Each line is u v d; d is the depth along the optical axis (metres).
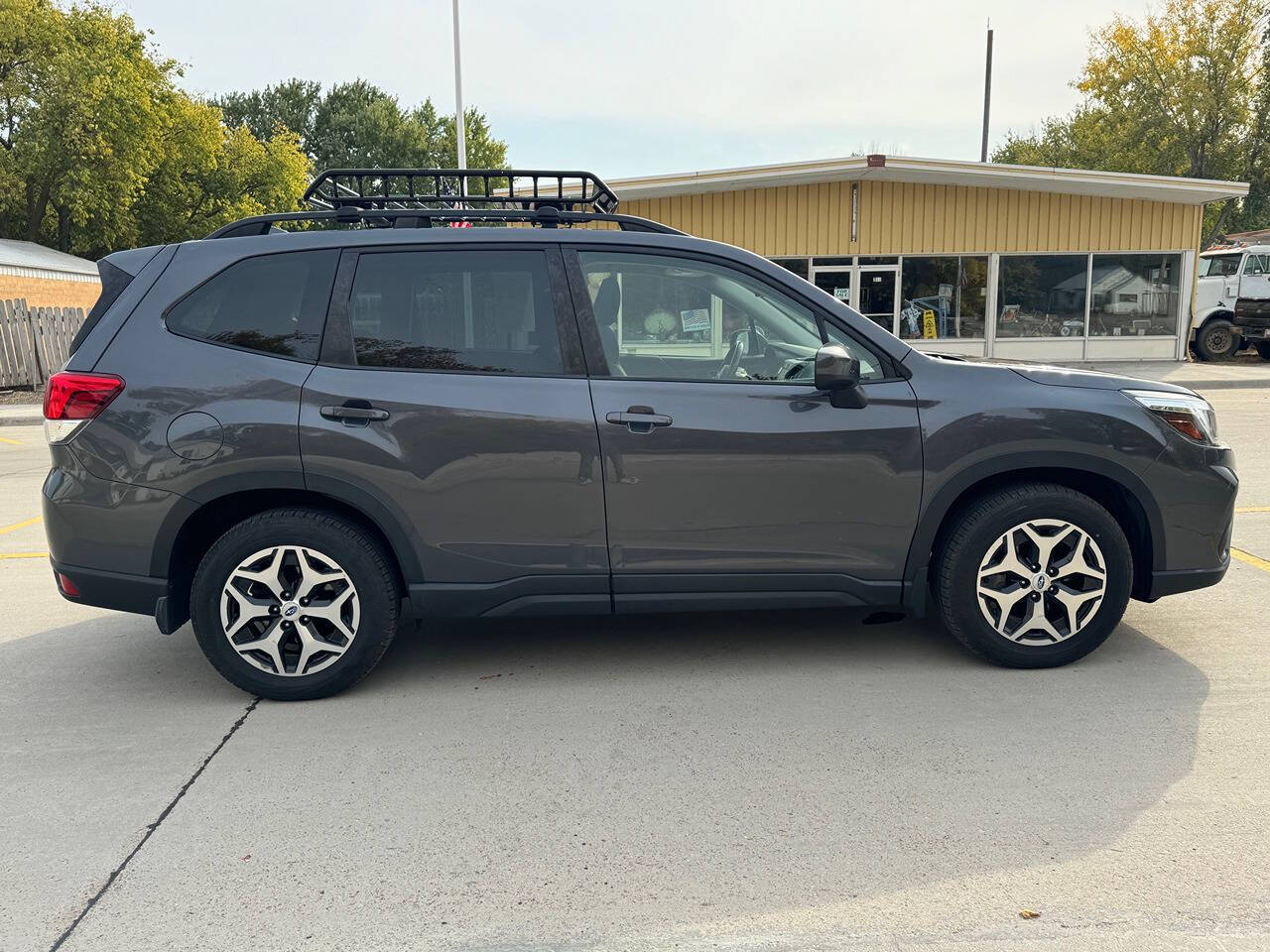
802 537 3.67
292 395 3.54
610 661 4.06
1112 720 3.36
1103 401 3.70
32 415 15.48
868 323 3.72
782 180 19.12
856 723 3.38
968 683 3.72
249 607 3.60
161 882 2.49
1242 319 20.83
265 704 3.68
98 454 3.53
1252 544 5.83
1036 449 3.64
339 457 3.52
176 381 3.55
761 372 3.69
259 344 3.60
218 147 40.22
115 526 3.56
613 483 3.59
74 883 2.50
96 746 3.32
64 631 4.66
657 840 2.65
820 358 3.45
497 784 2.99
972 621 3.76
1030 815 2.73
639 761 3.13
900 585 3.75
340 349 3.60
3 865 2.59
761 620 4.57
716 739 3.29
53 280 25.33
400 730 3.41
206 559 3.57
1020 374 3.76
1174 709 3.45
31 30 32.16
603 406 3.58
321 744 3.31
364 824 2.76
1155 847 2.56
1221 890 2.36
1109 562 3.73
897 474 3.64
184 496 3.53
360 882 2.48
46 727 3.50
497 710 3.57
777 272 3.72
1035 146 49.84
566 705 3.60
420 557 3.62
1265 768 2.99
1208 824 2.67
